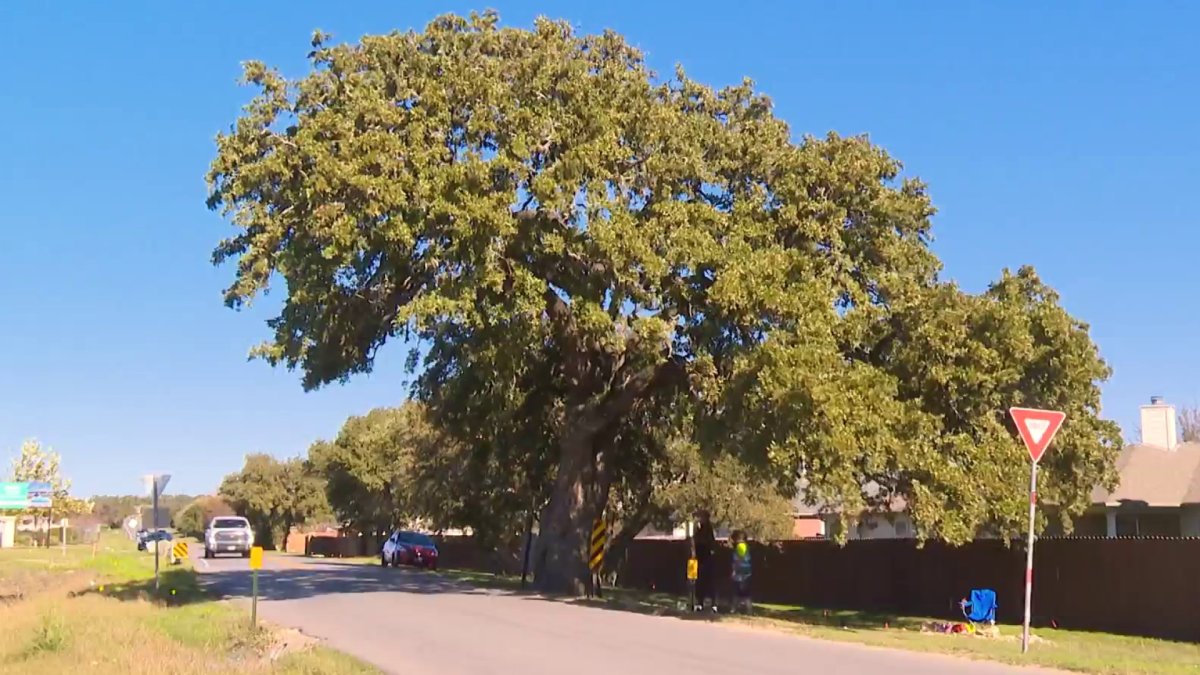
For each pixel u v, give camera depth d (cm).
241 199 2347
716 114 2777
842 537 2058
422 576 3722
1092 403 2530
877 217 2573
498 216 2203
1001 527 2355
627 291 2359
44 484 7869
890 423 2134
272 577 3559
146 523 4203
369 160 2202
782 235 2477
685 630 1836
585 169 2330
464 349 2881
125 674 1329
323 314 2462
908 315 2409
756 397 2095
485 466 3750
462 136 2392
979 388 2320
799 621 2220
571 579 2909
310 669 1356
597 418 2927
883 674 1320
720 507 3716
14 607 2558
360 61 2445
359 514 7594
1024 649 1556
